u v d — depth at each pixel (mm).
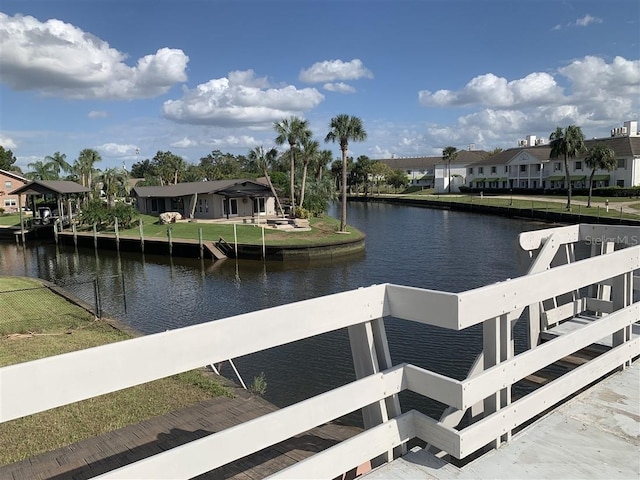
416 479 1841
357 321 1915
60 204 36875
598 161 37938
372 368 1992
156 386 5098
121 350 1344
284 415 1693
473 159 76250
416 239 28406
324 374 8336
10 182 50094
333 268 20859
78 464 3436
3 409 1167
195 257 24688
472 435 1915
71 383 1268
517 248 3779
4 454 3697
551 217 35531
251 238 26031
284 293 16594
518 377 2125
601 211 34281
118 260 25156
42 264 24234
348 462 1811
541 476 1885
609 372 3061
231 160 90062
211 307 14695
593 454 2057
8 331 8398
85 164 49500
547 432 2254
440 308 1819
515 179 58625
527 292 2127
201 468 1523
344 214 28359
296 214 33844
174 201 39625
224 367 8594
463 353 9039
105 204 38625
